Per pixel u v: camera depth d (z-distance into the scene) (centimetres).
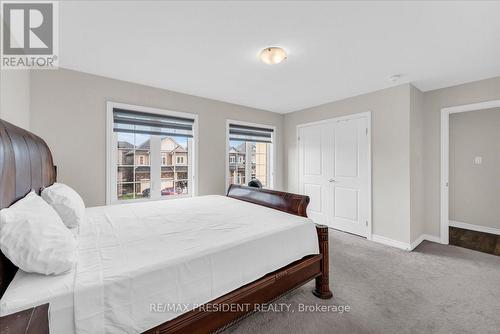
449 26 174
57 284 91
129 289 100
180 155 350
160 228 167
